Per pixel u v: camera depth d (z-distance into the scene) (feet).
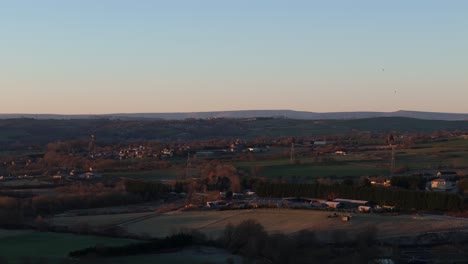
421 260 344.28
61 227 444.55
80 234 421.18
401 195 506.89
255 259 342.44
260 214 469.98
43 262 325.83
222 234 393.29
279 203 523.29
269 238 354.74
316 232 401.08
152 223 461.78
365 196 530.68
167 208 539.29
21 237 408.05
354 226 416.26
